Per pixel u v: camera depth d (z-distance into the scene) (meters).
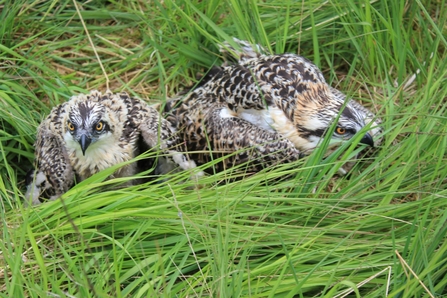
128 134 11.22
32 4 13.77
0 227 10.06
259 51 12.74
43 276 8.71
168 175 10.47
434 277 8.86
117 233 9.81
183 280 9.20
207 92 11.96
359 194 10.33
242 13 13.19
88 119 10.58
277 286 8.48
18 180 12.18
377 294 8.74
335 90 12.36
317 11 13.53
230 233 9.48
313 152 10.70
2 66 12.87
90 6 14.10
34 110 12.31
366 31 12.94
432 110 11.52
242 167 11.34
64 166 10.98
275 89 11.52
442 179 10.23
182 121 11.97
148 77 13.38
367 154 11.62
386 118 11.52
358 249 9.44
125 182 11.41
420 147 10.64
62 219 9.79
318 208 9.93
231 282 8.48
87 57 13.53
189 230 9.50
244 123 11.45
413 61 12.98
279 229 9.60
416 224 9.68
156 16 13.70
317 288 9.09
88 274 9.17
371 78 13.10
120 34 14.01
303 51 13.58
